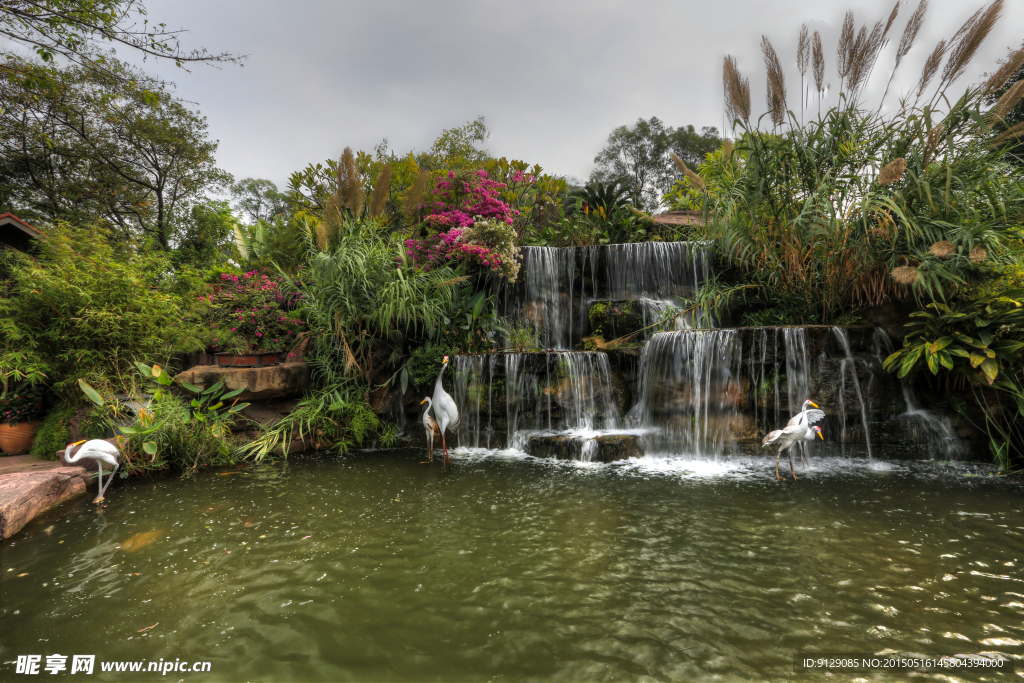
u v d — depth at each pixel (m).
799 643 1.98
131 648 2.00
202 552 2.98
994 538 3.02
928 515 3.44
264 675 1.82
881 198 5.08
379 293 6.31
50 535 3.27
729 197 6.30
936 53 5.05
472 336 7.07
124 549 3.03
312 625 2.17
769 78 5.76
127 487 4.39
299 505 3.84
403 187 10.08
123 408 5.46
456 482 4.46
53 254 5.82
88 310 5.50
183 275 7.12
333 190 9.25
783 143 5.71
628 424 6.07
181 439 5.04
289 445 5.75
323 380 6.59
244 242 9.93
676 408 5.70
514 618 2.21
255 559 2.87
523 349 6.88
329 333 6.45
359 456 5.61
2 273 7.11
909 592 2.38
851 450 5.24
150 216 16.84
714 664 1.85
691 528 3.27
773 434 4.47
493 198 8.37
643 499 3.90
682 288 7.97
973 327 4.77
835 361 5.30
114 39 4.52
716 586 2.48
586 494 4.05
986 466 4.76
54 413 5.90
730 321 7.25
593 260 8.38
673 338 5.79
